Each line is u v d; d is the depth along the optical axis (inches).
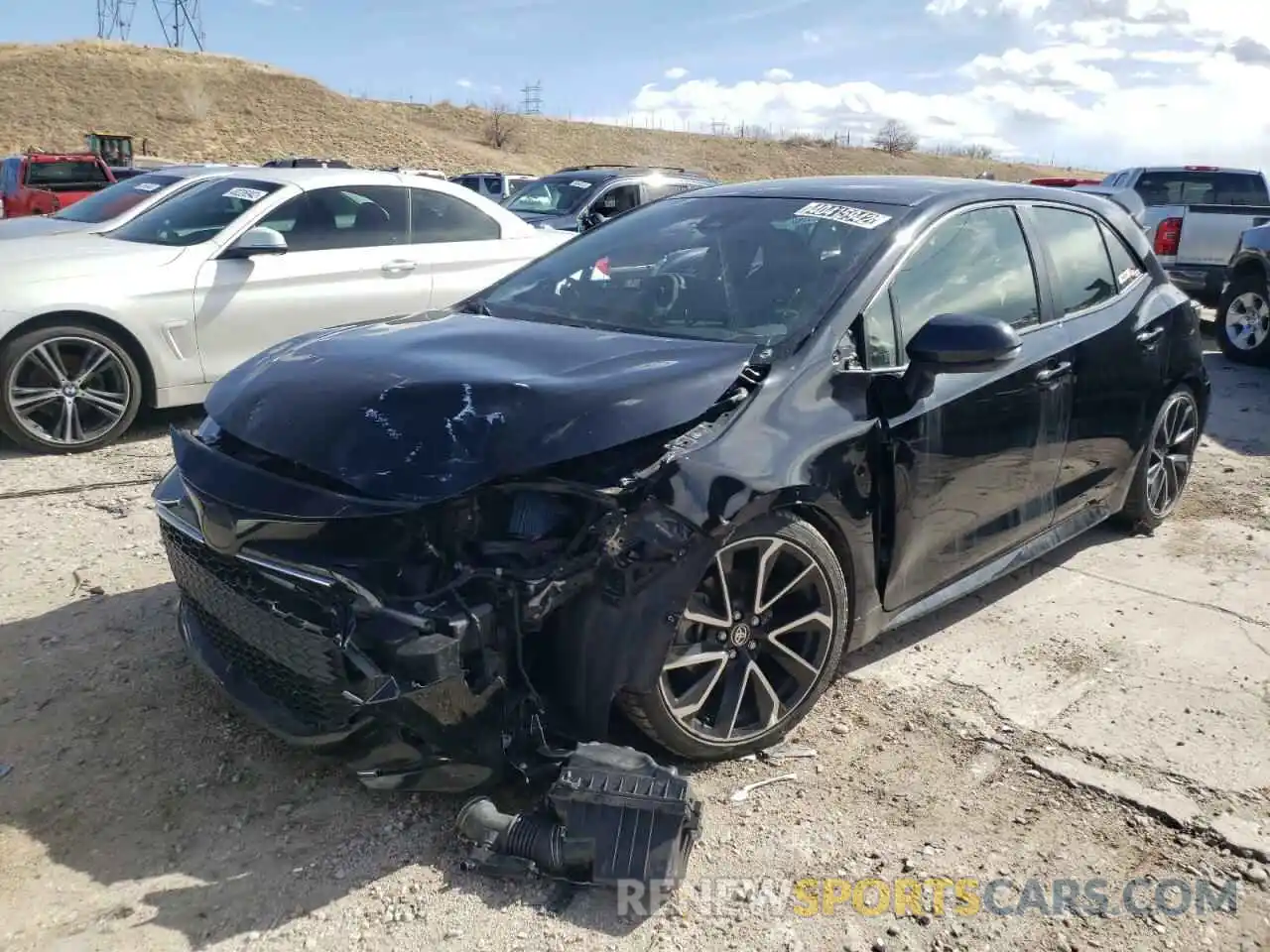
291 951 93.3
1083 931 97.7
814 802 115.5
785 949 94.6
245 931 95.7
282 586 106.0
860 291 132.6
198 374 254.7
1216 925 98.7
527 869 101.5
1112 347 169.0
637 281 148.2
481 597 102.8
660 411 110.1
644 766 102.8
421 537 103.2
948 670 146.2
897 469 129.4
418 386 111.0
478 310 153.5
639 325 138.6
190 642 126.0
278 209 265.6
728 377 117.0
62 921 96.6
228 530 106.4
